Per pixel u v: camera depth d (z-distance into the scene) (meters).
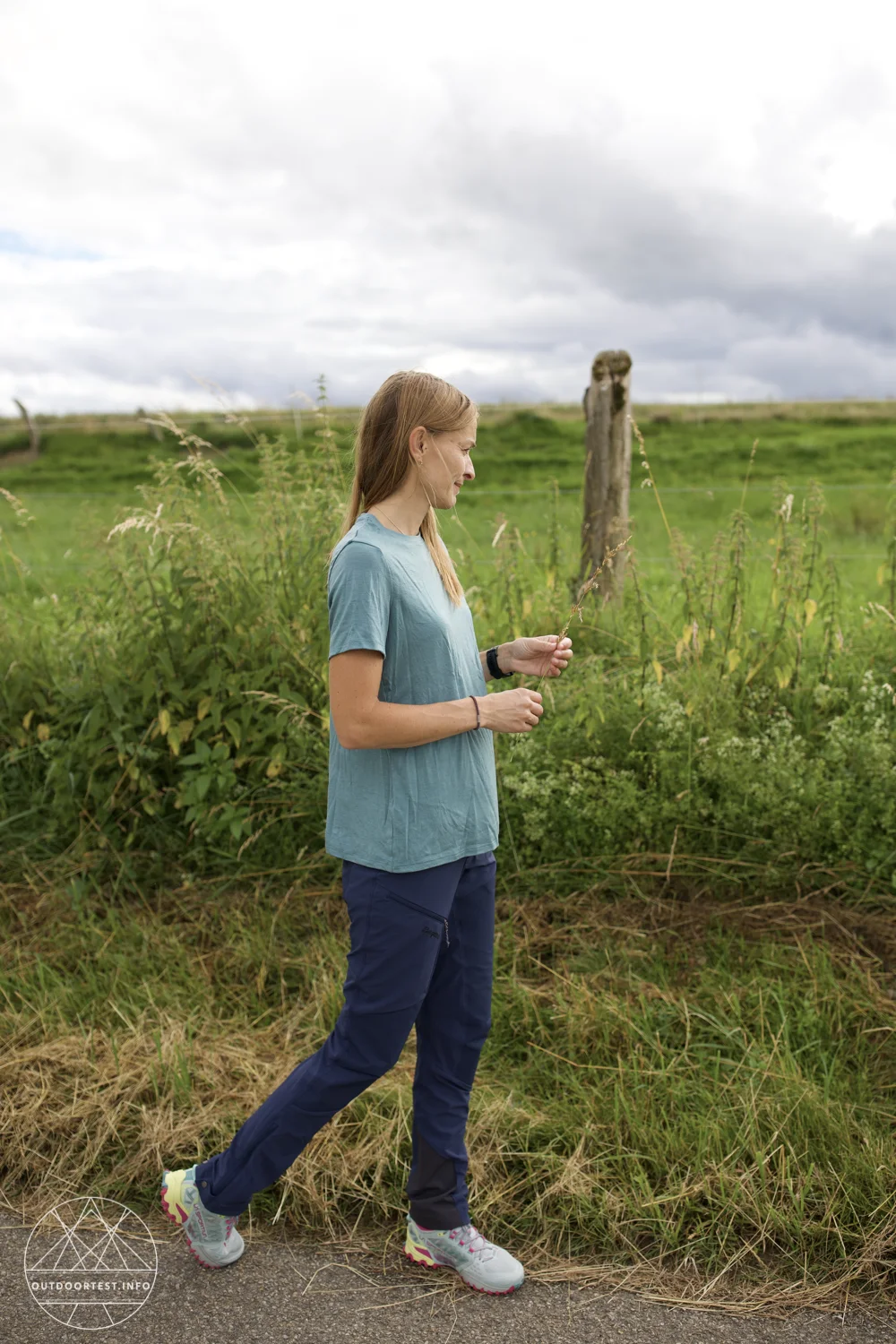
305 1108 1.97
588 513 5.00
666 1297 2.06
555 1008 2.92
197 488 4.20
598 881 3.46
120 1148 2.52
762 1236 2.18
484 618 4.27
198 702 3.75
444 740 1.93
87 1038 2.87
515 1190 2.36
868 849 3.30
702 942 3.22
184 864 3.71
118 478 22.67
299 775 3.66
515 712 1.90
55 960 3.28
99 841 3.68
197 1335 1.96
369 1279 2.12
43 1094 2.65
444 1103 2.11
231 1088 2.69
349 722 1.81
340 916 3.45
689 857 3.42
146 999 3.05
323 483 4.16
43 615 4.46
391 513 1.93
